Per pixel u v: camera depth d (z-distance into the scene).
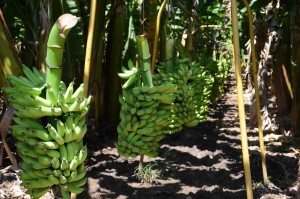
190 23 6.10
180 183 4.67
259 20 6.89
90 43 2.78
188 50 6.11
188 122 4.00
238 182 4.73
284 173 5.01
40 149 2.24
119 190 4.39
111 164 5.25
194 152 6.07
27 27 5.06
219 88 10.71
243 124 2.64
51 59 2.25
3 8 5.26
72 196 2.69
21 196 4.07
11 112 3.50
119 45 6.78
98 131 6.69
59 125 2.21
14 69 4.22
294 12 6.76
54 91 2.27
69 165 2.28
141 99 2.92
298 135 6.86
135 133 3.03
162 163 5.35
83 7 6.05
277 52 7.18
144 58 3.00
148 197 4.24
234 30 2.61
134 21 7.47
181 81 3.83
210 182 4.74
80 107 2.27
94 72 6.37
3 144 3.60
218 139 7.12
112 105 6.95
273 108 9.23
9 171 4.60
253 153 5.87
